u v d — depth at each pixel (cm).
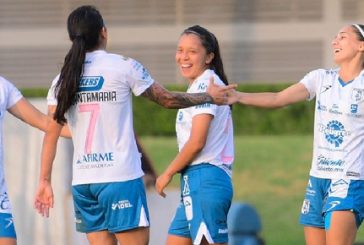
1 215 2153
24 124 3309
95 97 2158
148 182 3091
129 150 2181
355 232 2316
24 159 3306
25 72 8994
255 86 7338
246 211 3412
